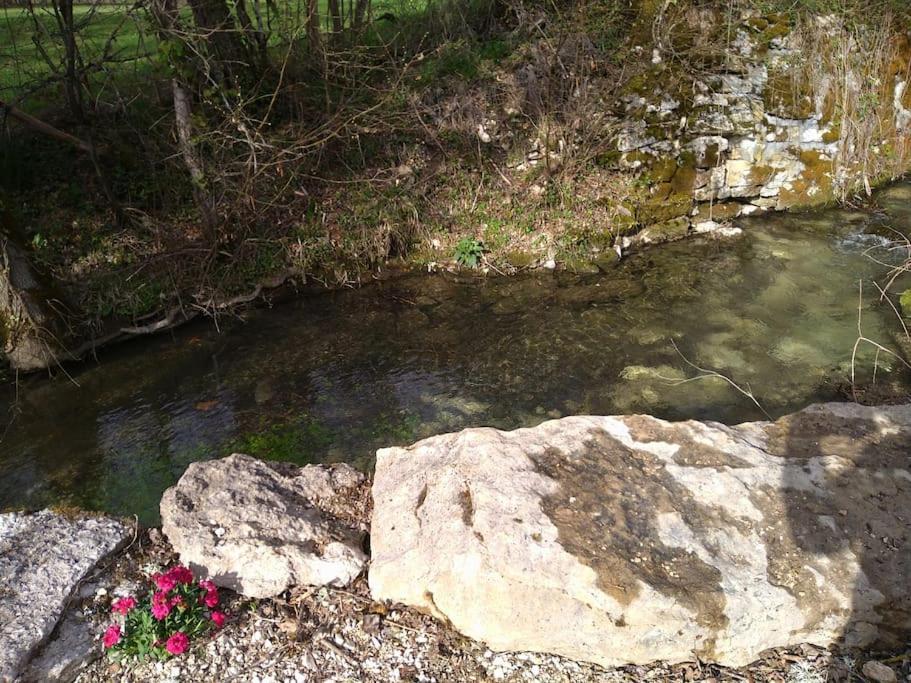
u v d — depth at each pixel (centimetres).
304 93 813
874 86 845
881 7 857
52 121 762
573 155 793
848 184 840
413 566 296
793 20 830
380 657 287
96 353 631
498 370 583
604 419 356
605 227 760
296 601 312
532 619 276
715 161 800
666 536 291
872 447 342
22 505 458
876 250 734
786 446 346
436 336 639
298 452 496
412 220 762
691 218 804
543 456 329
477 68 855
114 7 699
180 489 352
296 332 656
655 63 813
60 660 286
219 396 568
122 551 346
